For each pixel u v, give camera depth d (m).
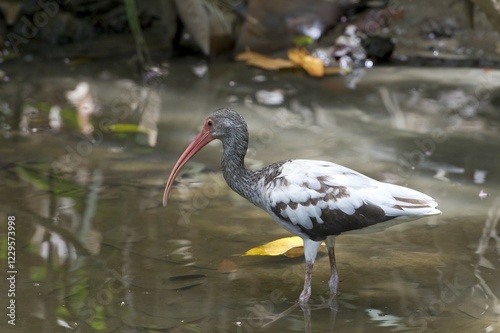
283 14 17.14
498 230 9.59
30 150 11.91
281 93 14.67
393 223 8.02
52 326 7.53
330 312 7.90
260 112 13.67
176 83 15.24
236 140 8.75
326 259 9.06
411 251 9.15
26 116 13.36
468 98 14.30
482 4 14.16
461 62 16.25
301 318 7.78
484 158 11.77
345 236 9.62
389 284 8.44
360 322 7.71
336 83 15.26
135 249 9.13
